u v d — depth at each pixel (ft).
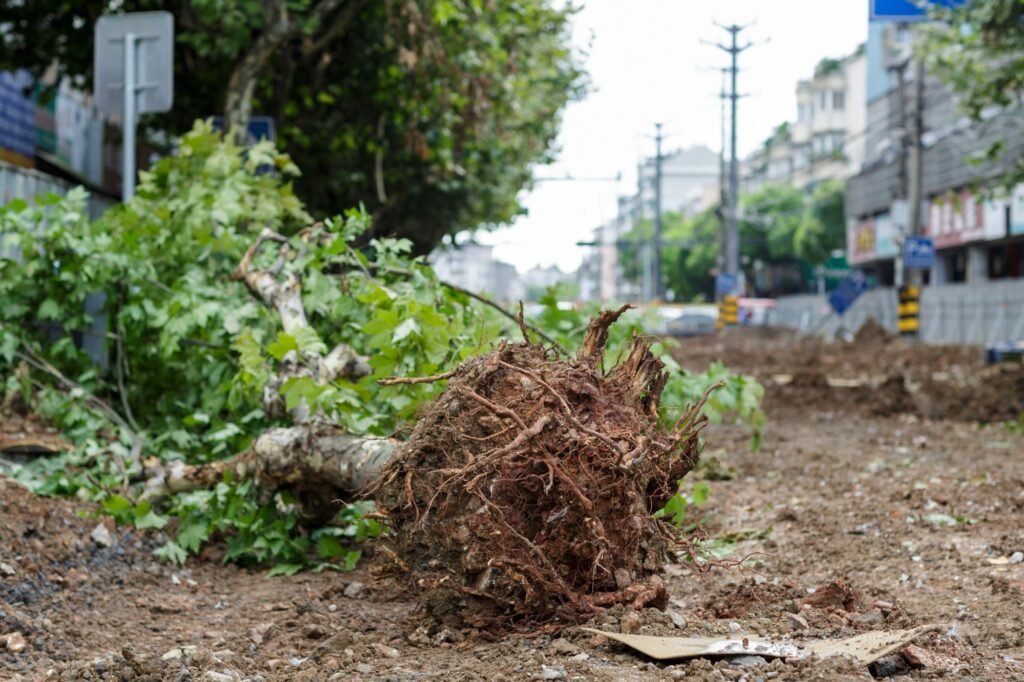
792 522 25.49
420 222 70.59
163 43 34.37
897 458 36.73
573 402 14.93
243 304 26.40
